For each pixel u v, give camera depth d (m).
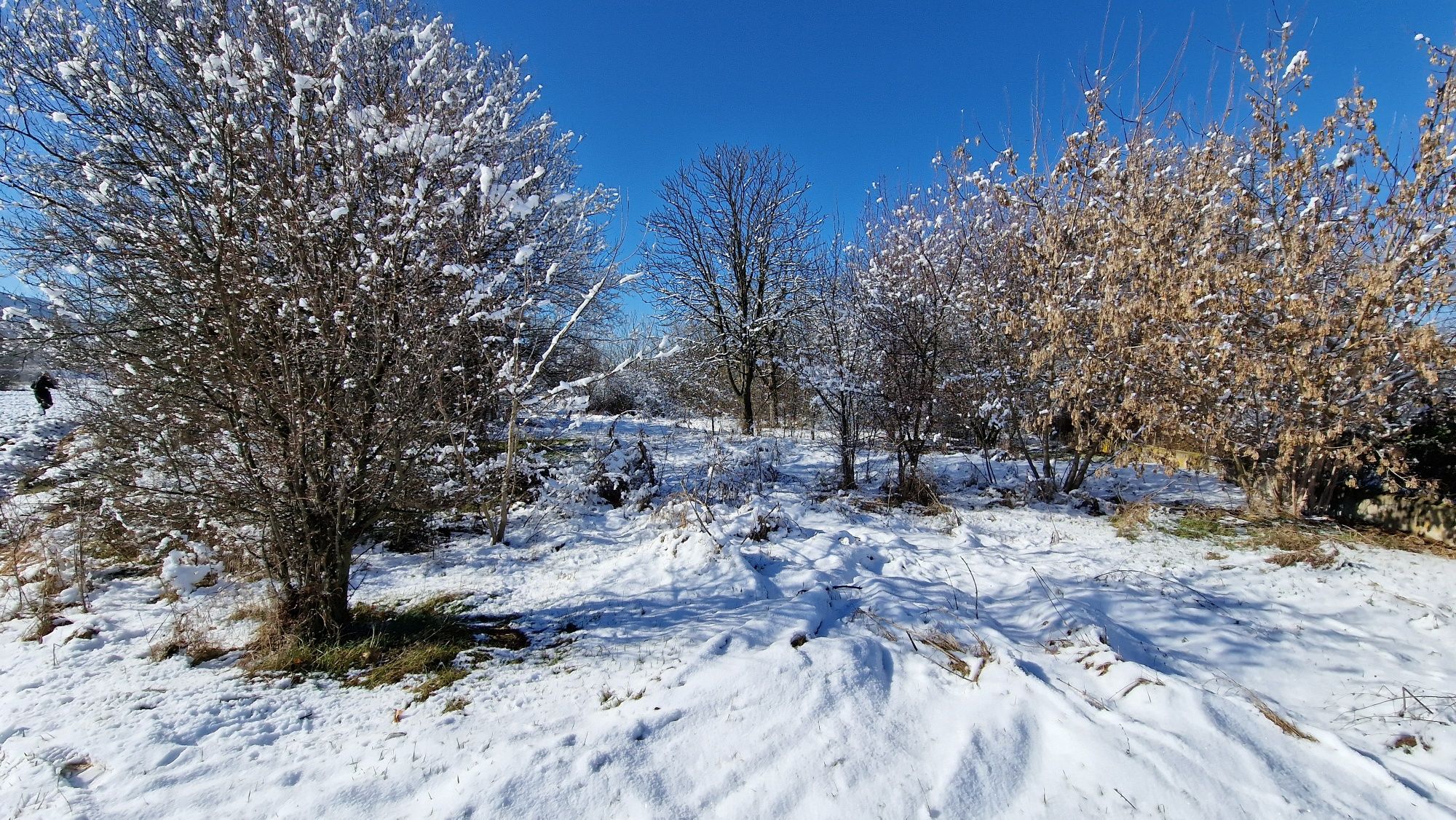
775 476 10.39
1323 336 6.08
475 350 6.12
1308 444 6.62
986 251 9.68
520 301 6.81
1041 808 2.59
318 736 3.24
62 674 3.93
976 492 9.58
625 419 17.80
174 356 4.22
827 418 11.48
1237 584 5.35
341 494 4.30
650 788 2.68
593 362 16.17
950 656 3.88
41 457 10.53
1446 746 3.09
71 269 4.80
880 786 2.69
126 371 4.36
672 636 4.48
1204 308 6.79
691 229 19.41
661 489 9.42
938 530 7.36
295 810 2.58
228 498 4.21
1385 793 2.68
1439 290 5.57
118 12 5.20
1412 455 6.50
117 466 4.95
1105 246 7.83
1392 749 3.12
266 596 4.82
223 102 4.14
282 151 4.25
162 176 4.55
